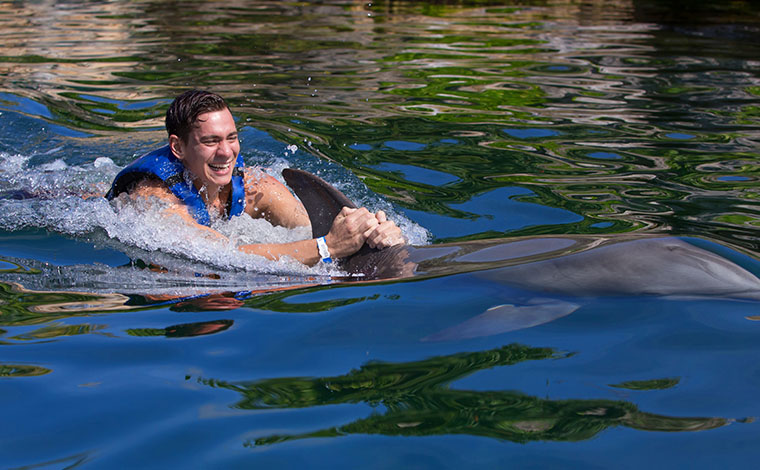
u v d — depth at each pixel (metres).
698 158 5.24
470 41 9.80
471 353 2.66
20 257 3.82
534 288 3.15
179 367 2.63
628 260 3.22
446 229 4.11
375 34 10.28
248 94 7.16
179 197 4.18
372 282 3.43
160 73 7.98
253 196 4.51
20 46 9.23
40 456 2.12
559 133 5.93
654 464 1.99
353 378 2.51
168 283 3.51
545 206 4.39
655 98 6.96
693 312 2.89
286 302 3.22
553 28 10.88
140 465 2.06
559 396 2.35
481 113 6.54
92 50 9.11
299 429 2.21
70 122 6.34
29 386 2.51
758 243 3.63
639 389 2.38
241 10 12.31
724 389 2.36
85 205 4.49
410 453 2.07
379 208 4.41
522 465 2.00
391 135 5.92
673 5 13.31
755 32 10.52
